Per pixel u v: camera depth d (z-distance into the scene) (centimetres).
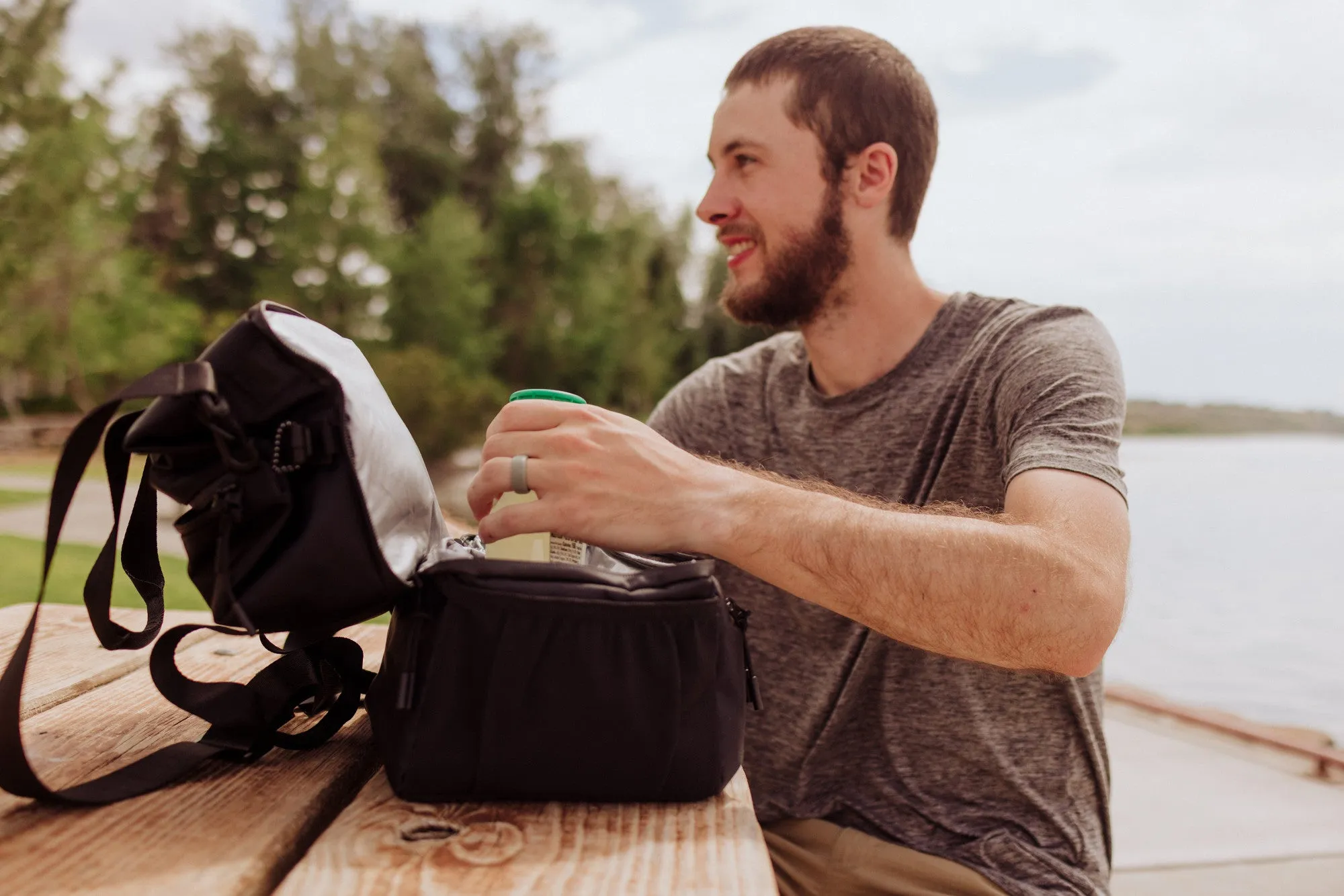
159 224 4122
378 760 91
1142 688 495
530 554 93
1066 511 106
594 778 76
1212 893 231
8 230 2334
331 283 3244
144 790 74
